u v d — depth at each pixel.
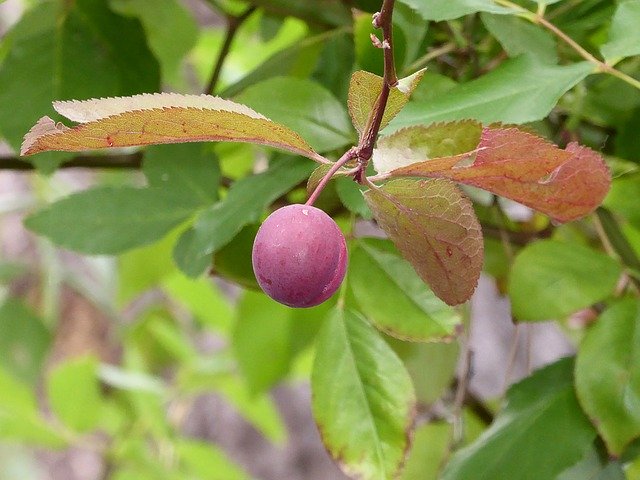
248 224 0.36
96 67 0.40
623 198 0.36
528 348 0.40
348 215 0.38
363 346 0.31
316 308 0.46
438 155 0.23
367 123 0.23
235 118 0.22
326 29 0.41
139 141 0.22
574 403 0.34
